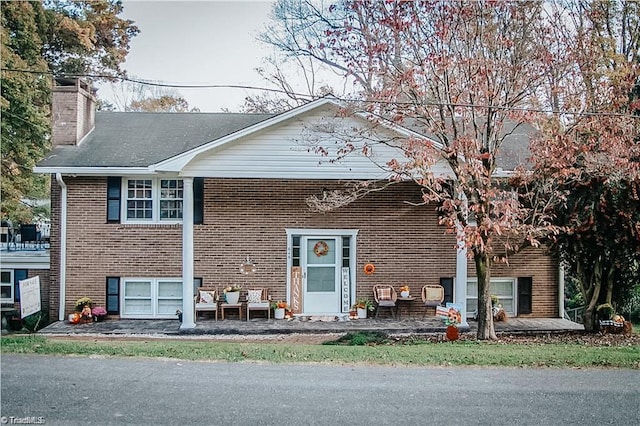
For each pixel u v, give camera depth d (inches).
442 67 470.9
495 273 674.8
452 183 566.6
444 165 570.9
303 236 661.3
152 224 654.5
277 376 349.7
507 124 725.9
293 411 285.6
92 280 649.6
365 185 564.4
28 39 967.6
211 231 653.3
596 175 498.3
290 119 588.7
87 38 1094.4
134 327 604.4
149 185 657.6
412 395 313.7
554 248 568.7
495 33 489.7
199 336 567.5
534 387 331.0
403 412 286.5
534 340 520.4
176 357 398.3
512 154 656.4
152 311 655.8
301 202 659.4
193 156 572.7
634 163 476.1
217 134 721.0
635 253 539.8
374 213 662.5
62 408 285.3
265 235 657.0
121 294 652.1
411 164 476.4
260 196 656.4
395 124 522.3
